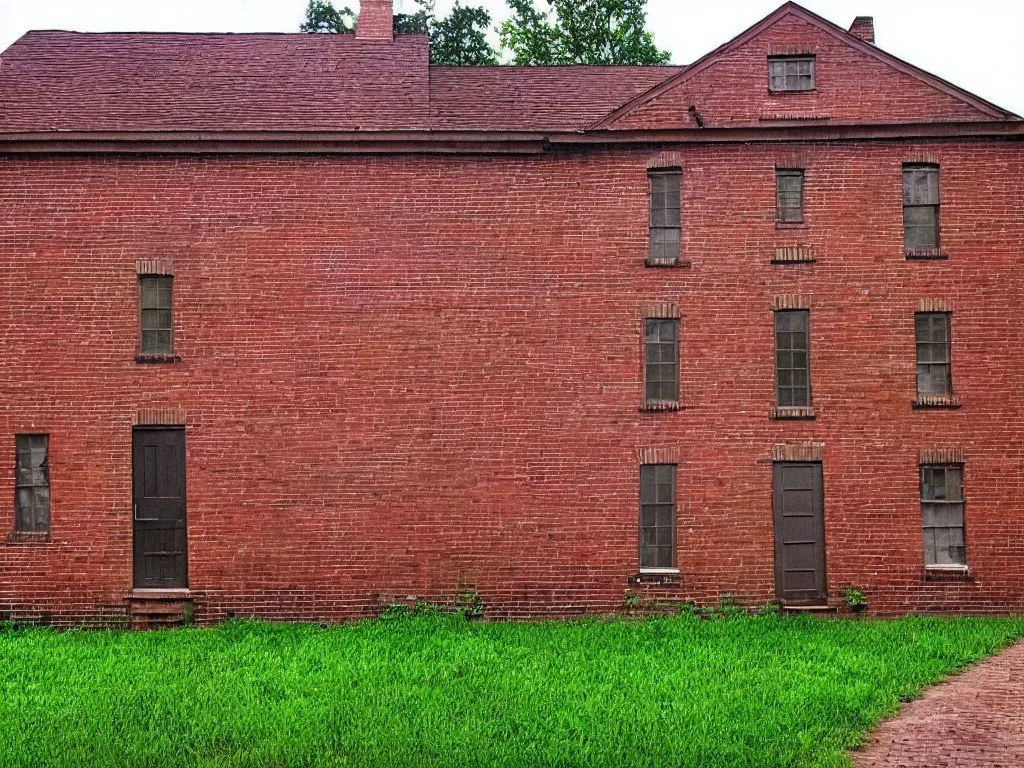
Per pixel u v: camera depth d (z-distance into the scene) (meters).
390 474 23.55
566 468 23.59
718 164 24.05
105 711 16.91
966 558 23.56
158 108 24.70
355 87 25.77
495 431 23.62
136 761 14.82
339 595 23.38
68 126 23.89
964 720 16.56
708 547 23.53
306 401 23.58
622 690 18.06
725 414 23.67
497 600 23.42
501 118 25.00
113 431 23.42
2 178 23.69
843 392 23.73
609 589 23.47
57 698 17.59
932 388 23.86
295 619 23.31
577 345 23.73
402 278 23.78
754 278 23.89
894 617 23.47
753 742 15.54
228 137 23.64
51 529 23.33
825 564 23.56
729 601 23.45
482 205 23.92
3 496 23.34
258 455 23.50
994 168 24.00
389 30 28.02
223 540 23.39
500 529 23.50
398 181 23.95
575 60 40.91
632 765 14.66
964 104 23.98
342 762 14.71
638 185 24.00
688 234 23.94
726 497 23.58
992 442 23.66
